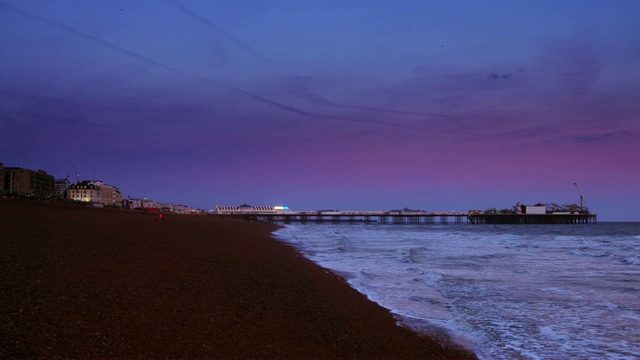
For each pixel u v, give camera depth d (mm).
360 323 12125
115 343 8031
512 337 11531
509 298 16328
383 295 16797
